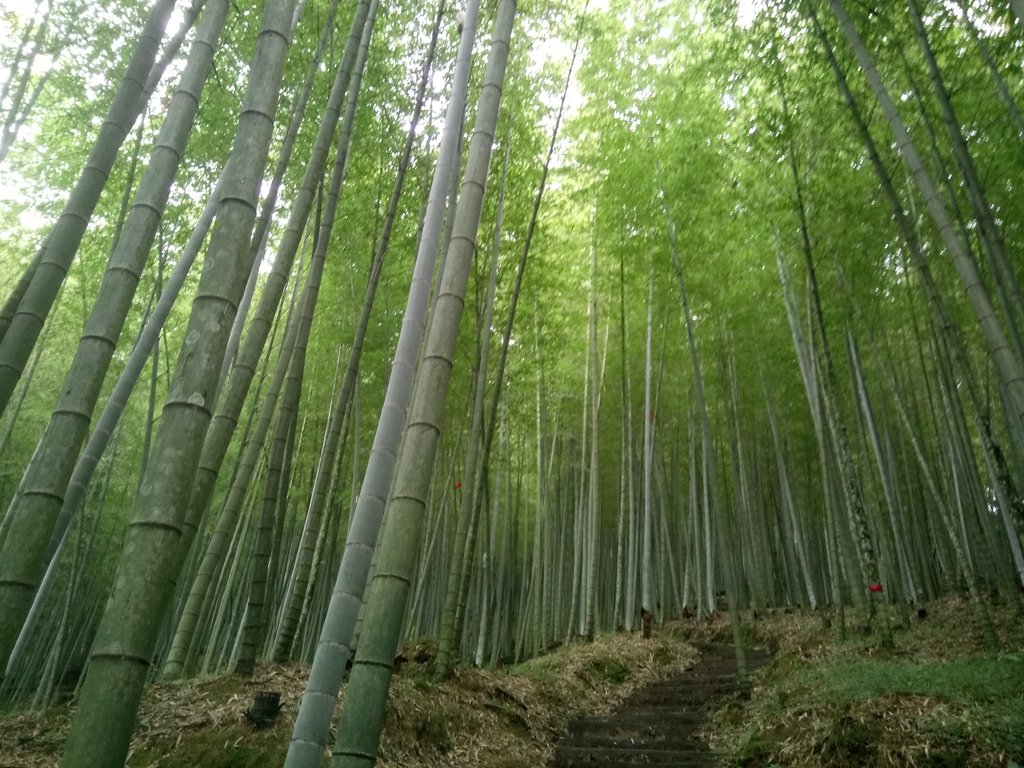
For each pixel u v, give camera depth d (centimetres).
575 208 1027
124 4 630
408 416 583
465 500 694
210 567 548
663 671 910
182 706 473
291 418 527
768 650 962
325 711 254
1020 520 607
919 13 531
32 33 639
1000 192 675
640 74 910
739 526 1241
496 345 946
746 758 500
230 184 224
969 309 808
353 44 498
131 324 840
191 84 312
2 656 225
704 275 939
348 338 860
